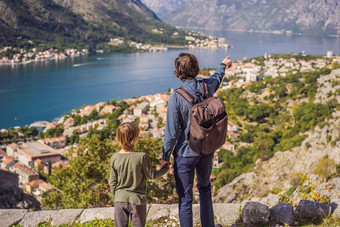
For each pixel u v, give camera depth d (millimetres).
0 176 19359
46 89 176250
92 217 6504
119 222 4656
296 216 6129
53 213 6770
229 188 37156
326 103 87438
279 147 70938
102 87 184250
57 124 127000
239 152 75250
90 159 15680
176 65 4699
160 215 6520
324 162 27328
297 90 129875
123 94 170250
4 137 114062
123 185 4617
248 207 6215
